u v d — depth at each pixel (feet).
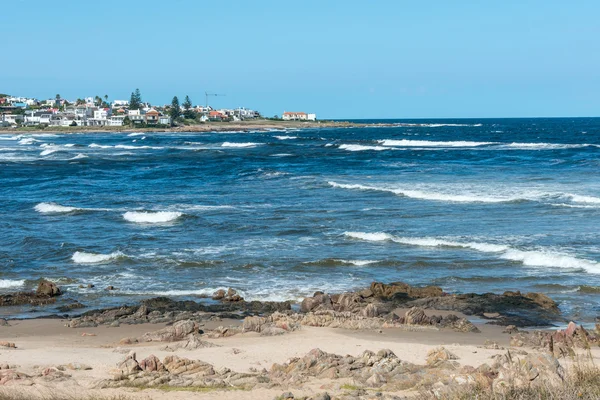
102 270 114.32
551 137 572.51
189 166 306.14
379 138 602.44
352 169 278.05
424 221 150.71
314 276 109.09
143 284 106.01
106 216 164.55
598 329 75.05
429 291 98.37
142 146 489.67
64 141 577.43
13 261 120.88
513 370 47.47
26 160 344.49
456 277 107.34
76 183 238.89
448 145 450.71
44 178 256.93
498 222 147.13
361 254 122.11
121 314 88.74
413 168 276.00
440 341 75.56
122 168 300.20
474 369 55.62
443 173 250.98
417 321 84.48
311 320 84.17
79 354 68.54
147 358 61.31
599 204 166.40
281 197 193.47
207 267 114.83
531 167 265.75
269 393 52.90
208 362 65.05
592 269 108.88
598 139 520.42
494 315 88.69
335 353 68.54
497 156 331.36
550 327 83.30
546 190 192.03
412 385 53.93
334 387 54.19
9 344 73.00
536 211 159.33
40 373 60.08
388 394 50.70
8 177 260.62
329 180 231.30
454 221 149.69
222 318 87.25
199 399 51.60
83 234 142.72
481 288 102.42
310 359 61.77
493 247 122.72
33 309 94.07
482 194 186.80
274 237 137.08
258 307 92.79
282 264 115.85
